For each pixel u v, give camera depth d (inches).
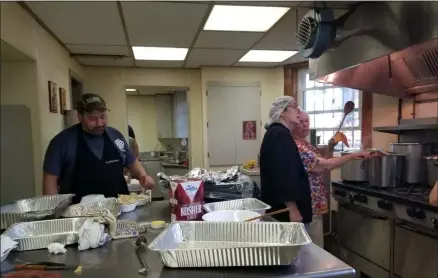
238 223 37.4
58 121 121.1
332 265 31.3
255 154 185.2
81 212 48.9
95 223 38.7
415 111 107.0
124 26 109.0
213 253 30.4
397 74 101.0
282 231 36.1
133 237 40.9
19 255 35.4
